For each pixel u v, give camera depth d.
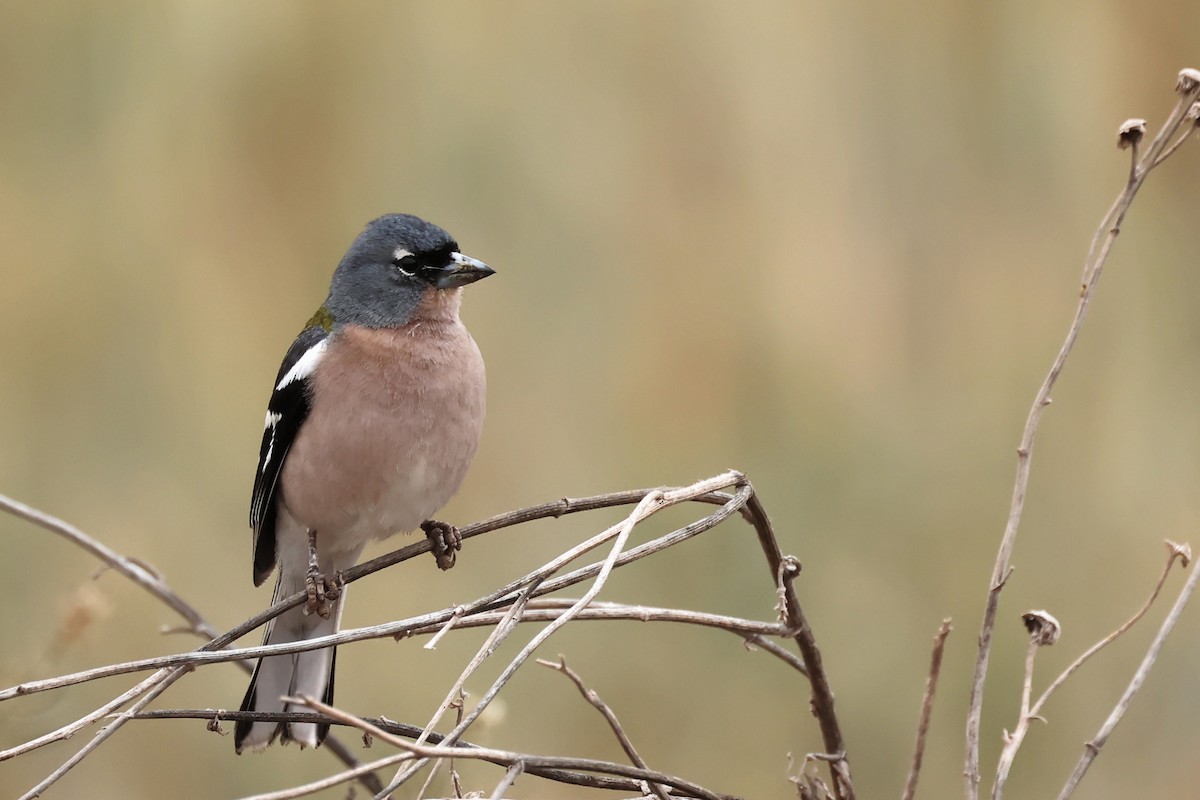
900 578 10.74
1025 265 12.02
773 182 12.40
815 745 10.16
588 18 12.90
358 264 8.41
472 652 10.76
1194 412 11.37
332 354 8.09
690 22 12.75
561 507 6.18
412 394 8.00
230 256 12.58
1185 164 11.90
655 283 12.22
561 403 11.99
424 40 12.88
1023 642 10.31
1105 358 11.70
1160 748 9.88
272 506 8.50
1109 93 12.12
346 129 12.76
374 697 10.52
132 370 12.34
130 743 10.30
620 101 12.73
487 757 4.92
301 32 12.82
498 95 12.73
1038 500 11.11
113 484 11.90
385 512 8.15
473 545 11.46
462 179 12.59
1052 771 9.85
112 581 11.27
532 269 12.41
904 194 12.30
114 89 12.92
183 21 12.85
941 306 12.01
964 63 12.41
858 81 12.55
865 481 11.19
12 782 9.96
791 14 12.68
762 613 10.68
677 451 11.60
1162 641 5.76
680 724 10.35
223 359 12.27
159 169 12.77
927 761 9.98
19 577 11.28
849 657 10.43
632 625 10.75
